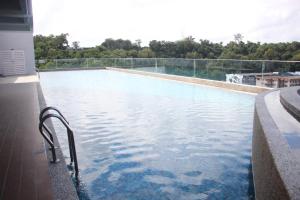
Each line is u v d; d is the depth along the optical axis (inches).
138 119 285.0
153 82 612.1
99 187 138.7
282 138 101.3
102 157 178.9
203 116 295.3
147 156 180.9
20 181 101.3
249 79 434.9
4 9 386.9
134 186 139.9
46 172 109.3
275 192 77.2
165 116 297.1
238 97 407.8
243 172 155.6
